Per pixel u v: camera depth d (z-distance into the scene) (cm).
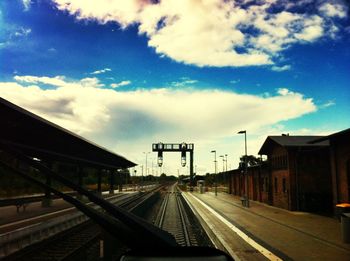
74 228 2145
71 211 2566
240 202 4684
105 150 3012
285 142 3481
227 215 3008
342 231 1697
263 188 4425
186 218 3073
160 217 3130
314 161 3306
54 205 3153
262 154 4159
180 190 9512
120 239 255
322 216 2842
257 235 1917
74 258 1441
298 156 3312
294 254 1424
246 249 1524
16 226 1714
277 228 2184
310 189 3278
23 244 1477
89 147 2694
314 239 1780
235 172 6419
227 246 1569
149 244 251
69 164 3997
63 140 2258
